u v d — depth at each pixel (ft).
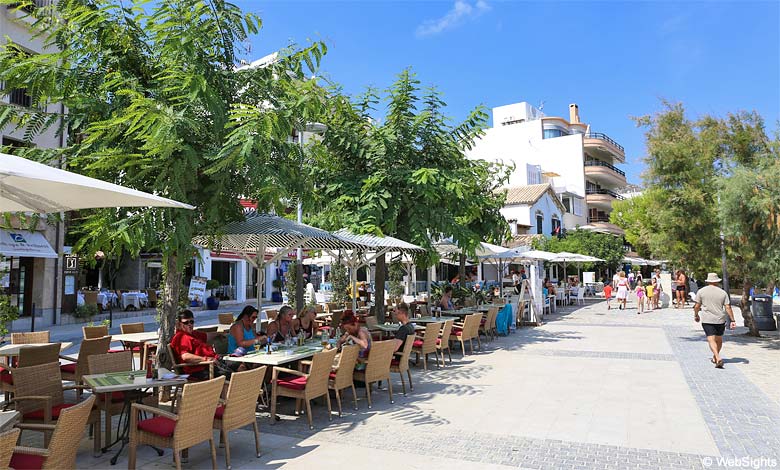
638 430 20.75
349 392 27.96
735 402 24.88
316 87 23.56
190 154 20.95
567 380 30.01
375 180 36.68
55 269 64.59
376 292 42.96
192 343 23.17
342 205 37.88
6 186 14.16
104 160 20.83
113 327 64.18
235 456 18.12
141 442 16.14
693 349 40.91
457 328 39.63
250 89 25.12
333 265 66.95
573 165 162.61
